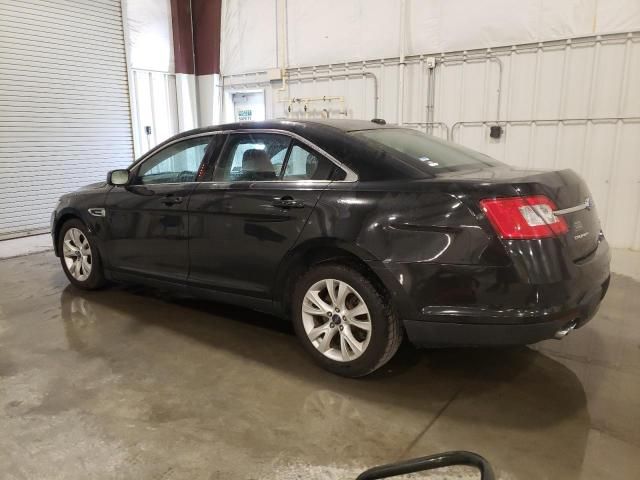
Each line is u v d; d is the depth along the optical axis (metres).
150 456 2.29
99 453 2.32
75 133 8.18
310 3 8.15
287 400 2.76
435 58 7.05
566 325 2.49
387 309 2.74
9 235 7.45
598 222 2.99
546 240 2.41
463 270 2.45
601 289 2.76
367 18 7.58
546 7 6.14
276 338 3.61
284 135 3.25
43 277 5.31
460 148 3.50
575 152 6.27
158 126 9.51
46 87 7.70
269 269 3.18
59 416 2.63
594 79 5.99
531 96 6.44
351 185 2.85
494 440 2.37
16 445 2.39
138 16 8.91
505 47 6.50
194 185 3.61
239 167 3.43
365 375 2.94
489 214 2.41
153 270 3.96
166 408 2.69
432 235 2.52
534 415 2.58
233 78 9.51
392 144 3.07
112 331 3.77
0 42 7.09
